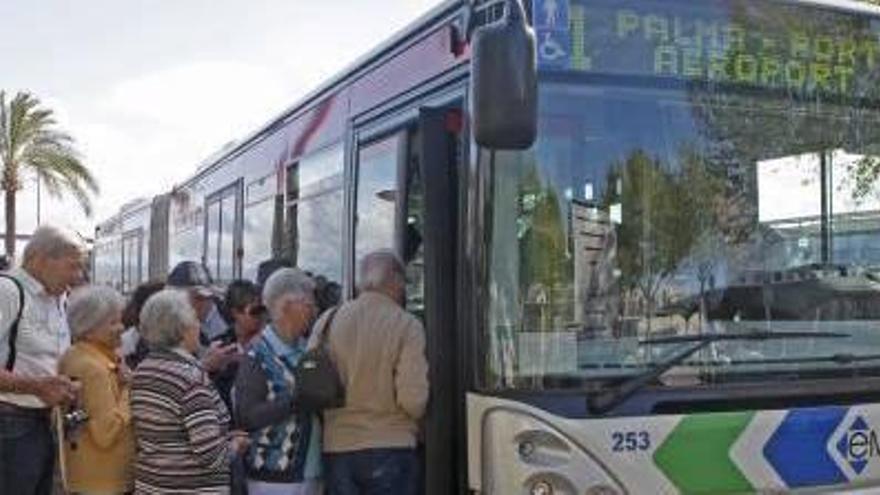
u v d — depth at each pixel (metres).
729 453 5.09
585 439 4.90
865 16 5.89
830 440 5.32
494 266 5.04
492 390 4.98
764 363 5.30
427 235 5.25
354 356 5.49
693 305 5.26
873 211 5.80
